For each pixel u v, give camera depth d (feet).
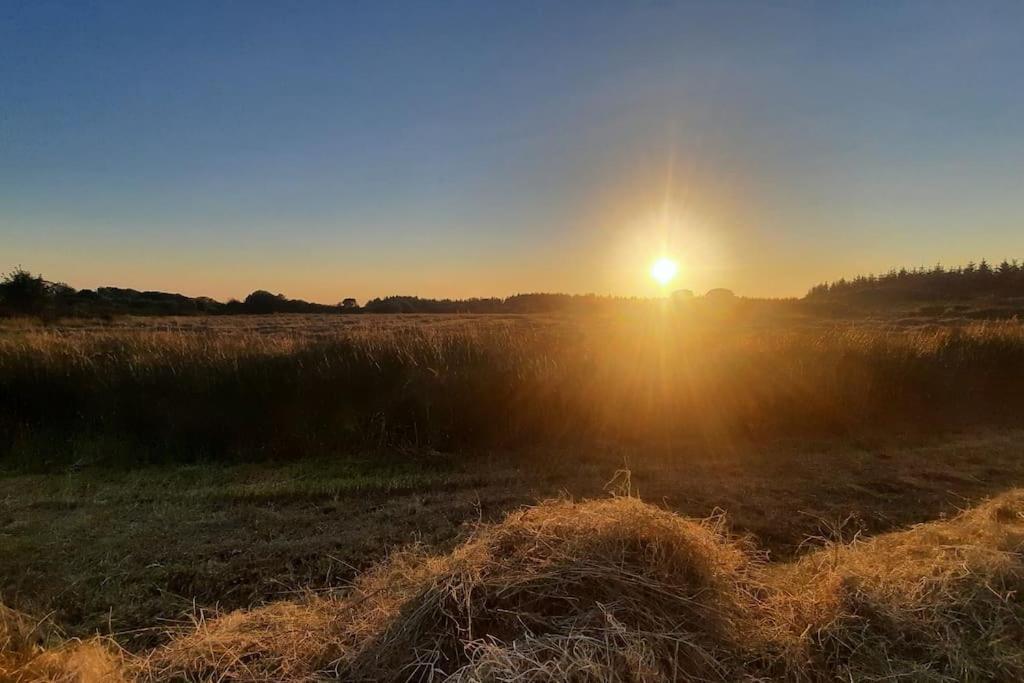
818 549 12.73
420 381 20.86
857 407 22.98
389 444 19.60
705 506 15.25
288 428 19.70
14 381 20.35
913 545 11.83
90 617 10.15
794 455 19.63
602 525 10.17
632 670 7.41
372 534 13.34
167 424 19.47
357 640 8.86
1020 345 29.19
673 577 9.50
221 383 20.63
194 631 9.46
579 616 8.34
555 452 19.51
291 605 10.19
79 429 19.62
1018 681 7.91
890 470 18.30
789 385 22.59
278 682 8.07
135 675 8.33
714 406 21.56
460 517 14.35
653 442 20.68
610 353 23.71
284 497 15.65
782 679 8.13
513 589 8.78
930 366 25.81
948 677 7.94
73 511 14.61
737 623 9.08
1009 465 18.92
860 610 9.21
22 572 11.55
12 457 18.33
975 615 9.00
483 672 7.28
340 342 24.00
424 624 8.54
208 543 12.89
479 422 20.21
